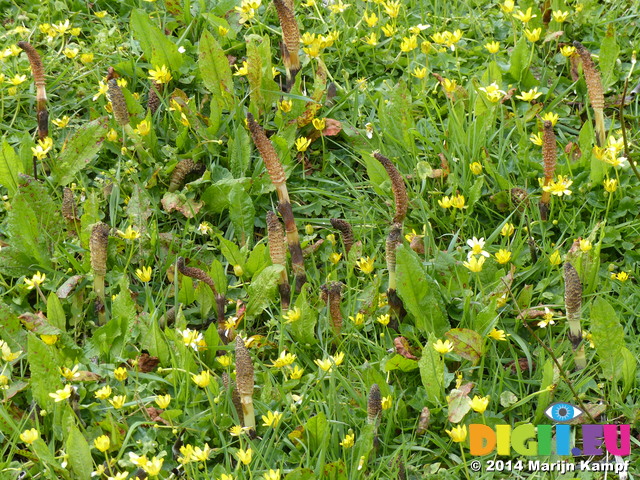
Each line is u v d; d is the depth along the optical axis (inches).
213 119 94.7
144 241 91.6
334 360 86.4
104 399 86.4
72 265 91.2
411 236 91.4
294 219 91.6
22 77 94.7
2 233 92.7
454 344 87.0
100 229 88.4
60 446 85.9
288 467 85.2
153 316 87.5
